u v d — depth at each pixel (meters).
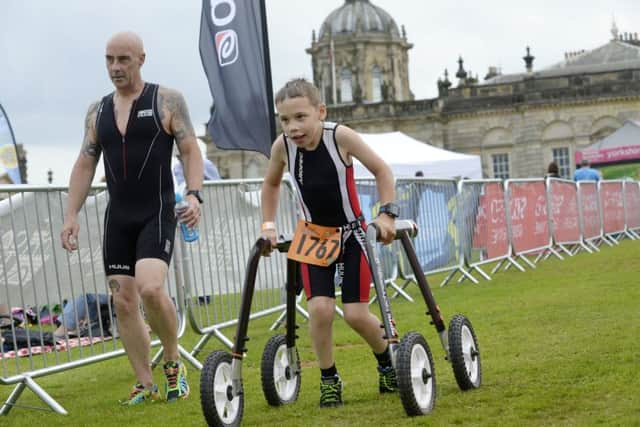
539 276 17.75
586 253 23.72
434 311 7.11
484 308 12.80
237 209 11.88
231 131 14.00
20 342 11.18
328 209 6.84
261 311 12.21
